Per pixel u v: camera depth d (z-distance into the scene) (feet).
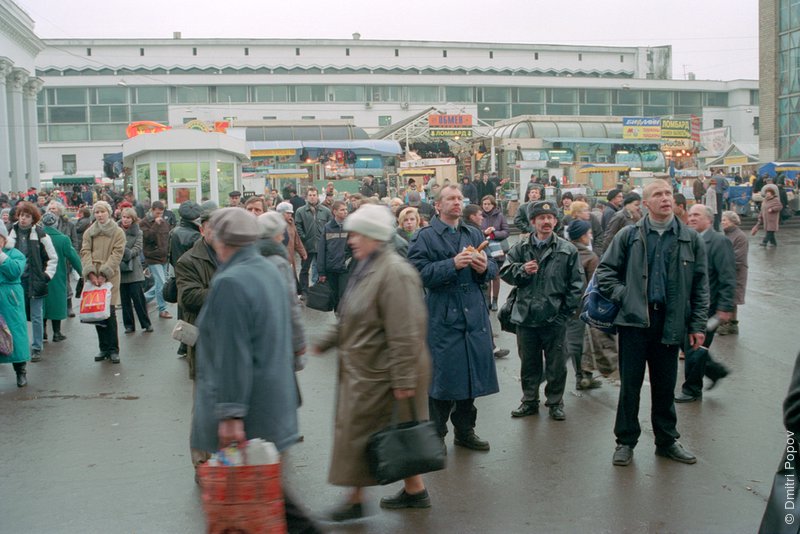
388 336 14.20
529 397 22.62
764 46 124.98
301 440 20.44
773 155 124.06
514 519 15.43
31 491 17.34
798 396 9.18
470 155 123.24
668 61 258.37
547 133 131.75
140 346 33.55
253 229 12.93
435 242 19.24
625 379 18.44
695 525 14.99
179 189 60.13
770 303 42.34
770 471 17.81
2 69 147.02
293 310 15.92
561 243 22.11
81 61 217.56
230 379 12.21
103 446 20.42
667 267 18.01
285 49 229.04
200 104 219.61
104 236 30.55
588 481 17.39
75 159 215.51
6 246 26.45
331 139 124.36
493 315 39.78
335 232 35.37
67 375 28.48
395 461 13.62
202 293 18.24
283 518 12.50
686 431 20.80
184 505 16.44
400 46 236.02
